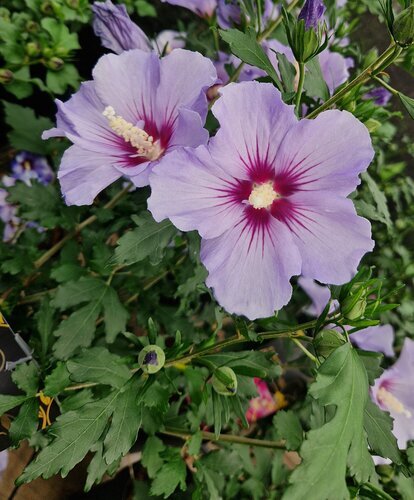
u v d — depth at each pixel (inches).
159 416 8.8
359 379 6.5
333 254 6.6
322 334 7.1
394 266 14.0
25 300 12.0
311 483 6.0
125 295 12.7
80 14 13.8
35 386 8.0
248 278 6.8
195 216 6.8
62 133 8.0
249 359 8.6
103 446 7.6
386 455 7.5
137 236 7.7
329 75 10.1
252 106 6.6
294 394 13.7
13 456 9.8
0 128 15.1
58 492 10.4
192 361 8.6
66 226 11.4
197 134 6.8
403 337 14.1
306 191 6.9
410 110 7.4
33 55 13.3
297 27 7.1
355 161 6.5
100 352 8.1
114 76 7.9
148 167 7.3
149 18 17.1
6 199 11.3
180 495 10.5
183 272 10.7
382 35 15.4
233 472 10.2
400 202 15.4
